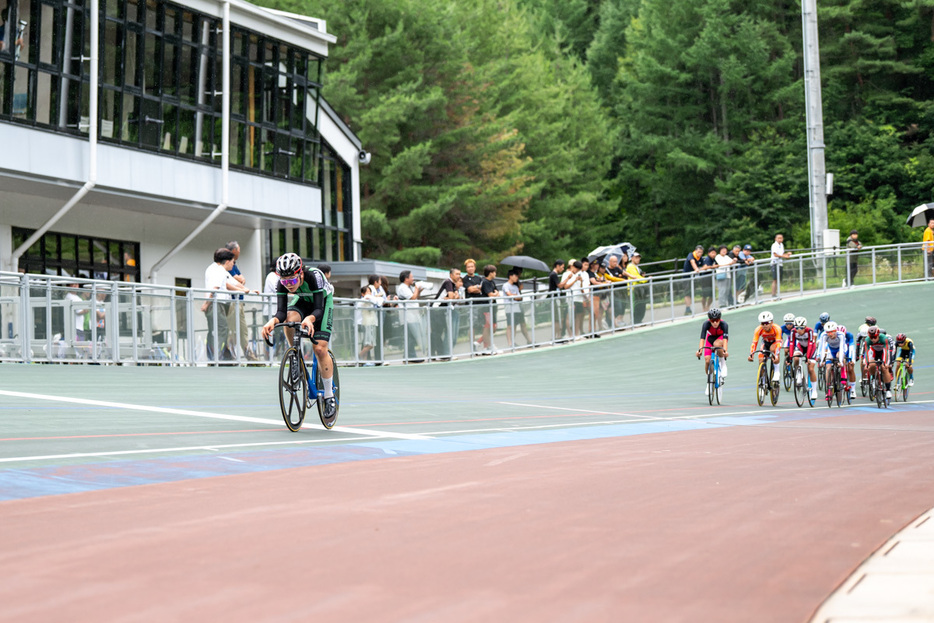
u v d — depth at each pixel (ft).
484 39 214.28
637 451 32.30
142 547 16.80
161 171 95.50
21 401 40.70
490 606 13.47
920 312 102.42
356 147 142.20
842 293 114.52
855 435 40.22
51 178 85.66
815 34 116.88
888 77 226.38
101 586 14.32
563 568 15.61
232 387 52.95
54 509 20.30
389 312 82.79
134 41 92.38
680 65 237.04
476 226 182.50
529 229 198.70
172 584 14.44
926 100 223.10
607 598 13.92
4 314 54.39
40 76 84.28
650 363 86.02
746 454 31.73
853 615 13.20
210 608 13.25
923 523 19.74
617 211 255.29
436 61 173.06
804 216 208.64
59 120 86.22
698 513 20.48
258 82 106.32
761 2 234.79
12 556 16.14
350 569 15.43
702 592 14.28
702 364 84.99
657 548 17.10
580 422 45.16
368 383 64.03
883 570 15.72
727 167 225.56
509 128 188.14
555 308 97.50
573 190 229.66
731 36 226.99
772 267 113.39
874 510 21.22
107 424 35.42
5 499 21.43
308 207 114.11
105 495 22.04
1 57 80.94
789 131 222.07
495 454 30.81
